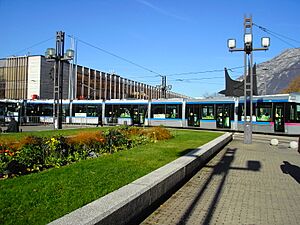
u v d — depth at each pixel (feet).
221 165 39.81
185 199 23.95
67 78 195.31
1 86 200.03
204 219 19.56
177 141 53.62
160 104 116.78
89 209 15.66
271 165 40.47
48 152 30.83
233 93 102.22
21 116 134.82
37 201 17.39
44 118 140.67
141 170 26.63
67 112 139.13
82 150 36.06
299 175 34.04
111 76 238.27
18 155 27.53
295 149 59.06
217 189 27.22
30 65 189.98
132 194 18.52
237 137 84.48
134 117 122.31
